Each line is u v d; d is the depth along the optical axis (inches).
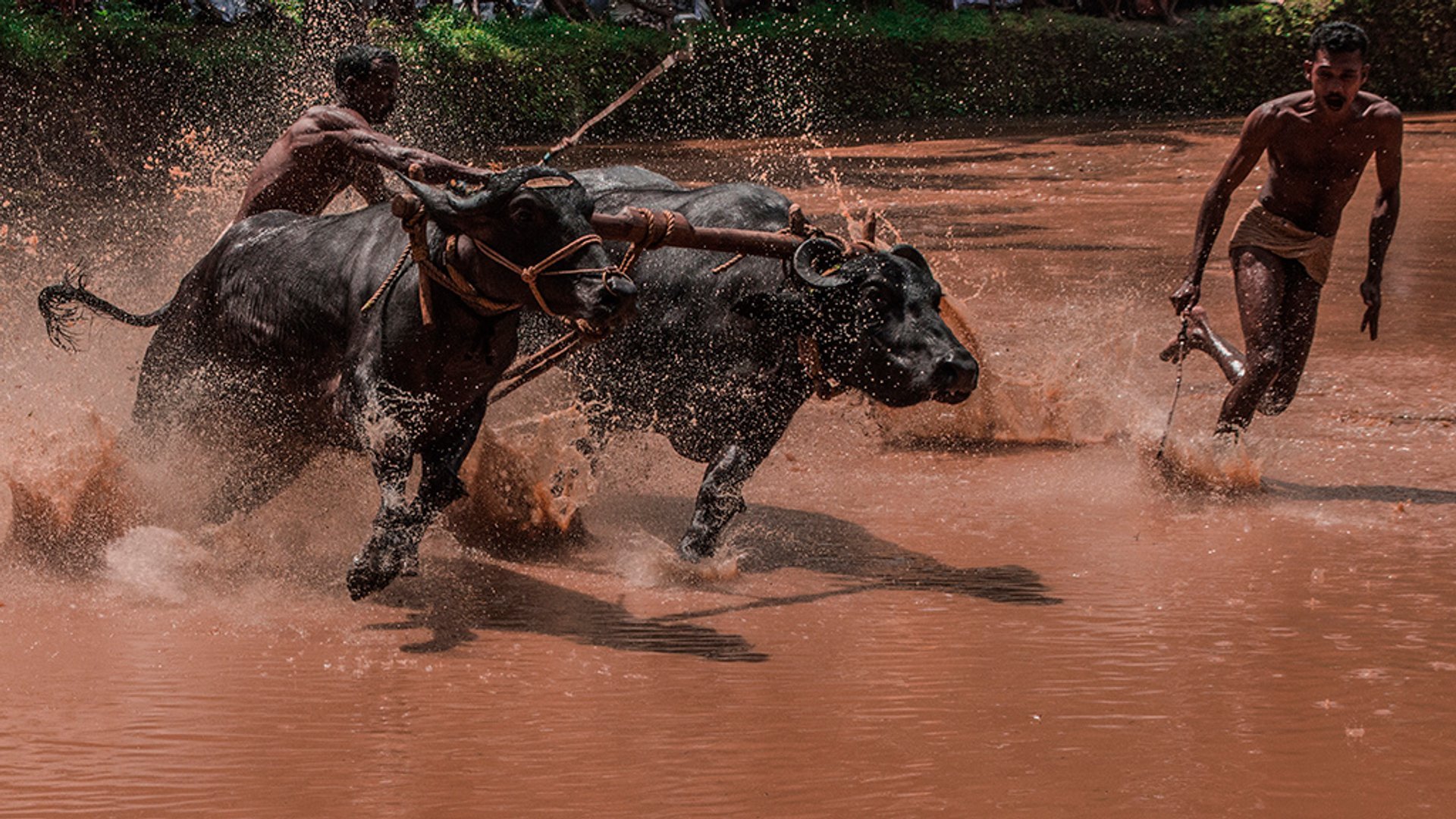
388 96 383.2
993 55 1939.0
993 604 309.1
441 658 276.5
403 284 297.7
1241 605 305.9
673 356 344.2
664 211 338.6
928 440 458.0
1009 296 684.1
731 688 260.1
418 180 291.9
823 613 304.7
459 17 1616.6
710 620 300.0
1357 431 456.1
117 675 265.1
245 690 258.1
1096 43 1963.6
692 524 338.6
